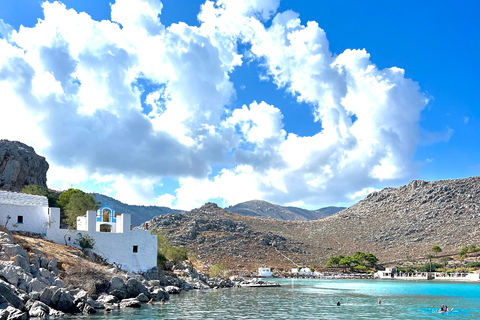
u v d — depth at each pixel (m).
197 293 88.75
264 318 53.91
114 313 53.72
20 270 54.44
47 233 81.00
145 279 84.62
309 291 102.44
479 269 182.75
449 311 64.00
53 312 48.81
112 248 86.19
